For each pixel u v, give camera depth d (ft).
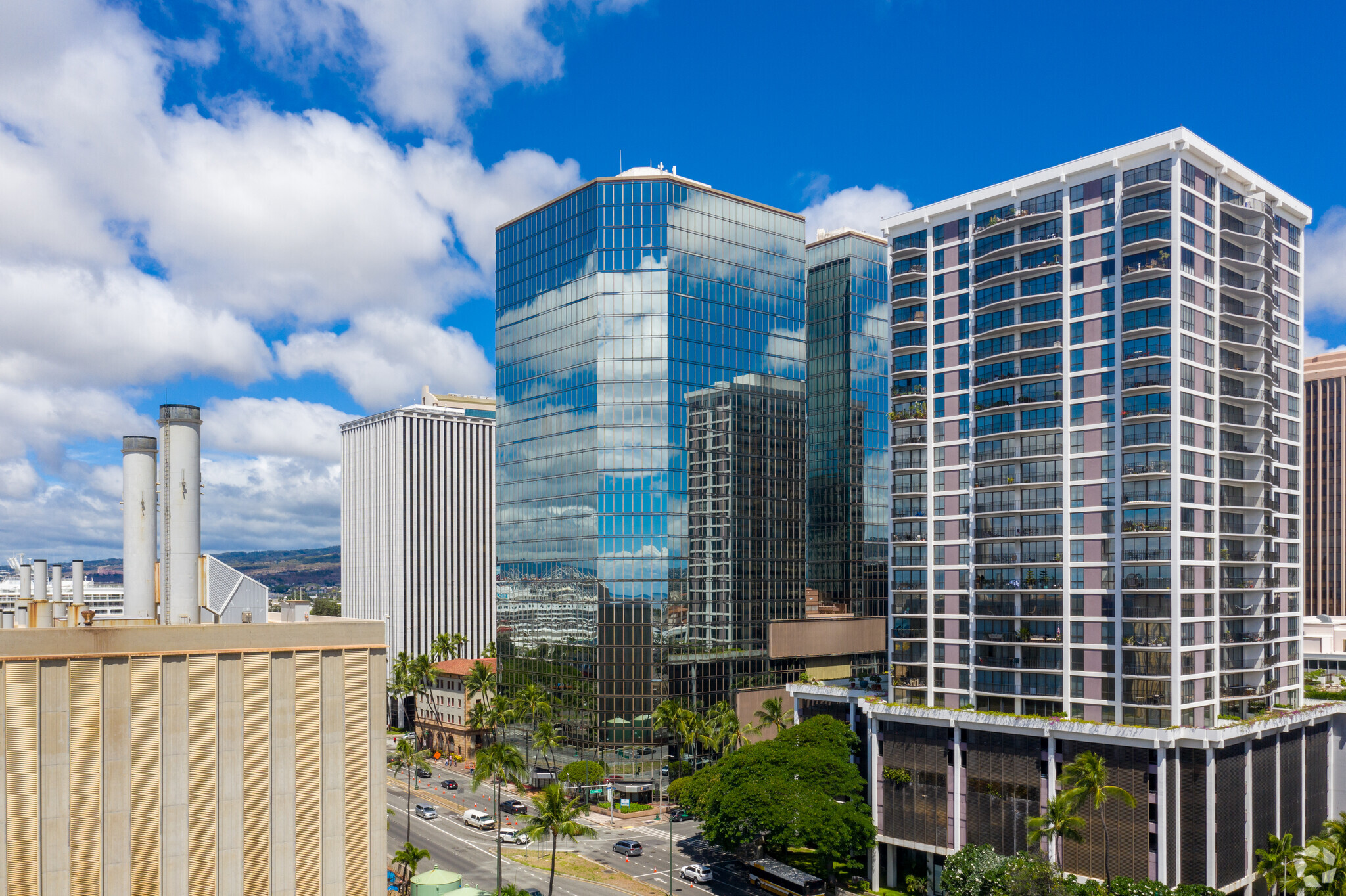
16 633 156.97
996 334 313.94
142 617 216.33
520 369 520.01
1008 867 252.21
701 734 400.88
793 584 496.23
